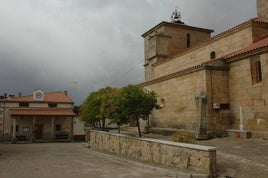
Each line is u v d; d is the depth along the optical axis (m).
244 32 21.25
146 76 37.25
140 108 17.64
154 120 24.72
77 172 11.55
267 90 15.98
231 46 22.48
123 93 17.95
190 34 37.16
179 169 10.97
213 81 18.58
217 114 18.27
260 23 20.70
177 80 21.44
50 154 20.52
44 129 45.56
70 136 46.00
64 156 18.67
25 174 11.24
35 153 21.94
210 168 9.66
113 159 16.14
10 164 14.65
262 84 16.34
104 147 21.02
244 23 21.12
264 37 20.50
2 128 43.53
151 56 35.44
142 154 14.45
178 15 38.97
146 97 17.98
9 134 43.59
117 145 18.19
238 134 17.19
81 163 14.58
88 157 17.73
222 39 23.47
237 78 18.31
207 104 18.11
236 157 11.46
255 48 16.58
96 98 31.78
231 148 13.61
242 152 12.44
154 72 33.88
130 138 16.06
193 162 10.52
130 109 17.67
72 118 46.91
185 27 36.72
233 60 18.59
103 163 14.52
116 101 18.05
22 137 43.47
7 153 22.41
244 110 17.62
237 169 9.91
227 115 18.55
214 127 18.03
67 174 11.09
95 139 23.81
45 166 13.53
